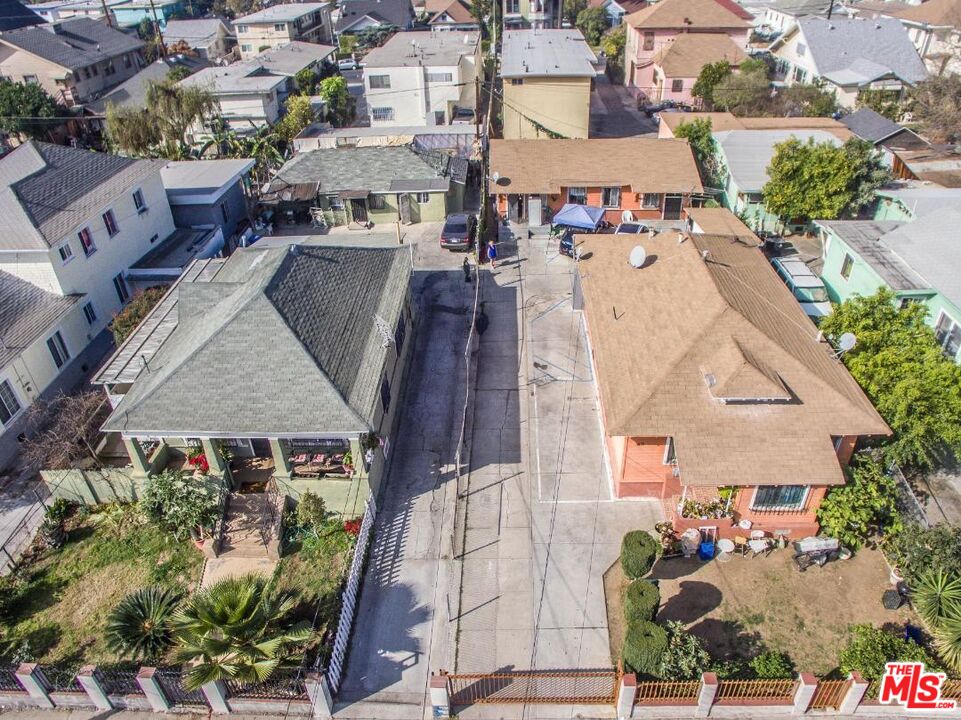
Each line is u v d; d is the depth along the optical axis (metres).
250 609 16.50
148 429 20.34
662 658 15.79
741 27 68.12
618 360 22.25
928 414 19.97
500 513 21.67
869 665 15.87
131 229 34.44
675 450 19.16
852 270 29.59
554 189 39.44
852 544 19.81
